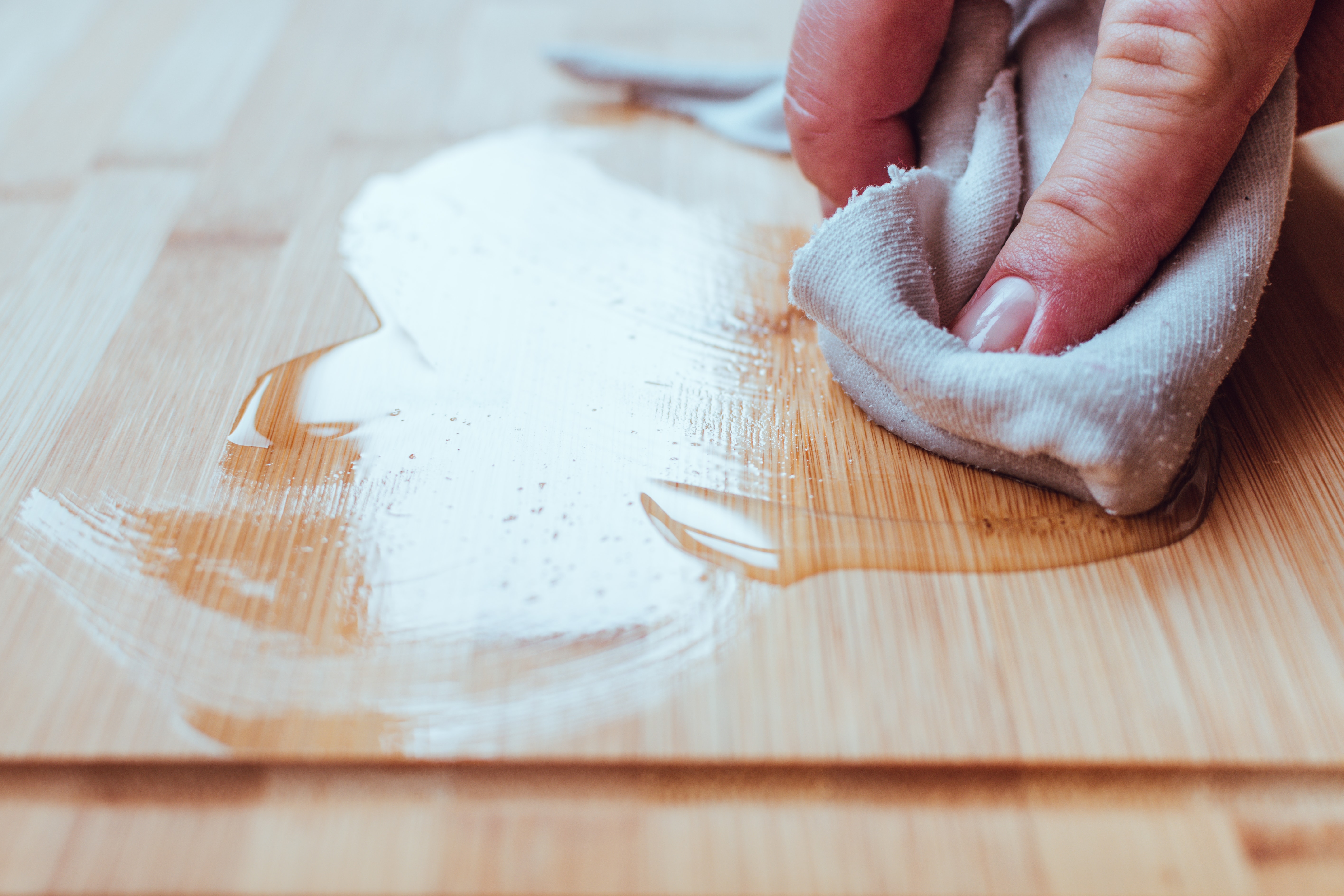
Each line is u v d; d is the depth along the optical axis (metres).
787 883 0.21
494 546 0.24
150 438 0.26
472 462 0.25
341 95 0.34
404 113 0.33
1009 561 0.24
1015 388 0.23
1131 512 0.24
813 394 0.26
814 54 0.26
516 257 0.29
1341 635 0.23
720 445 0.25
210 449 0.25
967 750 0.22
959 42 0.27
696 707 0.22
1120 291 0.24
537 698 0.22
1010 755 0.22
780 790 0.22
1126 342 0.23
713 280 0.29
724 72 0.33
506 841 0.21
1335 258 0.28
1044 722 0.22
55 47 0.35
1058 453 0.23
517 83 0.34
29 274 0.29
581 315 0.28
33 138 0.32
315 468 0.25
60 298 0.28
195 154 0.32
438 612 0.23
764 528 0.24
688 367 0.27
